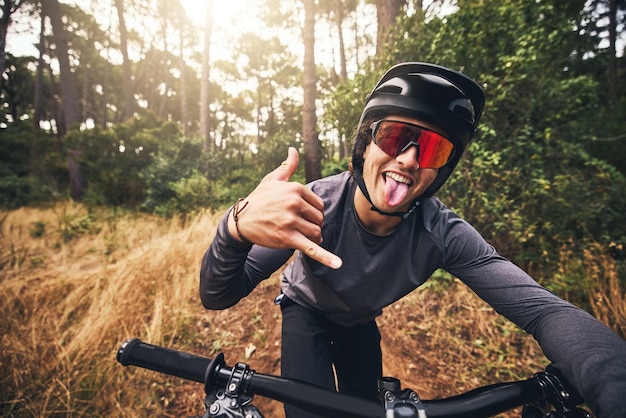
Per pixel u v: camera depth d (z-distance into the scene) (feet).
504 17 9.93
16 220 19.56
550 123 10.55
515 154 10.09
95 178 27.63
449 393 6.38
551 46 10.13
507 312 2.56
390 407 1.77
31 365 6.32
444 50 10.67
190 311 8.82
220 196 22.61
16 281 10.33
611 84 18.66
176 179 24.56
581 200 10.19
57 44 36.68
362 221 2.88
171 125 34.35
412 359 7.32
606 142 13.79
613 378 1.63
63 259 12.86
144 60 82.02
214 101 105.09
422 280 3.00
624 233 9.33
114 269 10.66
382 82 2.57
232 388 1.85
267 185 1.87
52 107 79.56
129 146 28.60
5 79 76.38
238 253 2.07
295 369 3.11
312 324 3.50
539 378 1.97
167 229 17.26
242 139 120.98
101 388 5.98
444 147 2.37
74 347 6.81
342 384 3.93
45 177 39.47
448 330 8.04
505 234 10.14
